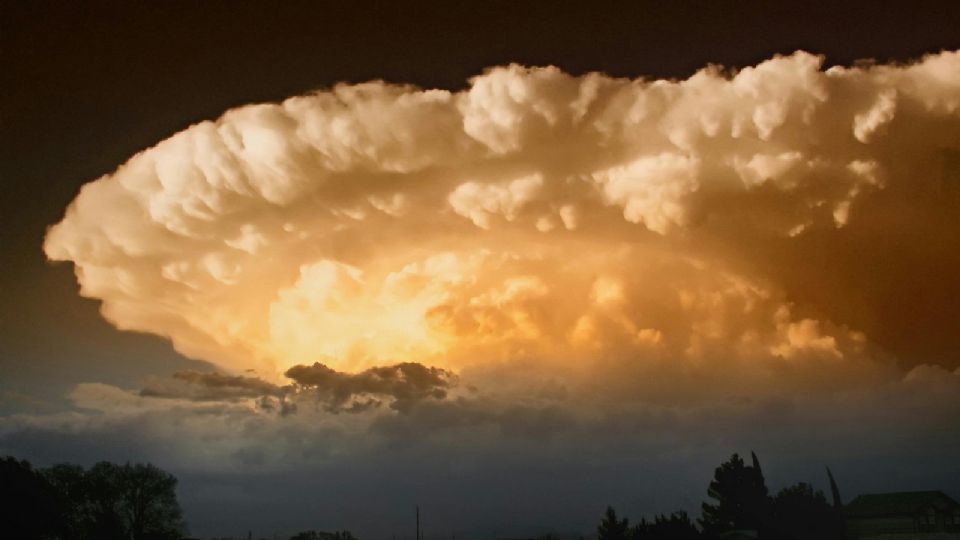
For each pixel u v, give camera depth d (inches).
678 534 1764.3
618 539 1818.4
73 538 1845.5
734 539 1713.8
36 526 1707.7
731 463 1833.2
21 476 1731.1
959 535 1628.9
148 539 1962.4
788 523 1745.8
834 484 1813.5
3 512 1656.0
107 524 1905.8
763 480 1809.8
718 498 1824.6
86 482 1911.9
